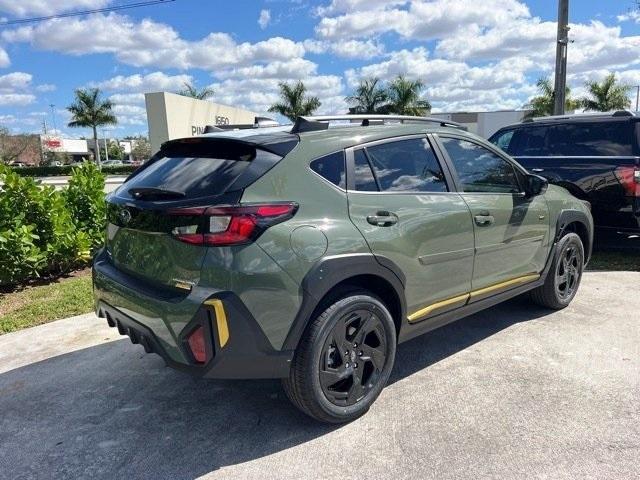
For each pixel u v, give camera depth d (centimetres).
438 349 411
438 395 336
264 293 262
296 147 294
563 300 491
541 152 723
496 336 433
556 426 296
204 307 257
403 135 347
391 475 259
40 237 665
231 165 284
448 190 363
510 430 293
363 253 296
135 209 292
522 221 418
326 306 288
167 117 2181
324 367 289
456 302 369
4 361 416
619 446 275
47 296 598
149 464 275
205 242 257
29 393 361
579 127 693
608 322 457
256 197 268
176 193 278
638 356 385
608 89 3884
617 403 318
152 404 340
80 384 372
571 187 670
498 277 405
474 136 404
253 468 269
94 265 348
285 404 334
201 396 349
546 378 354
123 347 438
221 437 298
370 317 309
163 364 402
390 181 328
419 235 330
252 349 264
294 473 263
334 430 301
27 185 649
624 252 755
